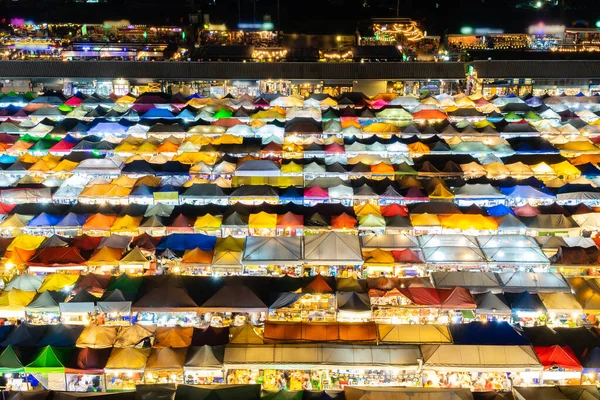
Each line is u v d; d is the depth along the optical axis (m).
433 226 38.75
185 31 97.50
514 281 32.69
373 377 28.16
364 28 97.25
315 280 32.44
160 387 26.02
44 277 33.31
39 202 42.72
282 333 28.86
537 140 53.03
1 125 57.47
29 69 73.44
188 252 35.53
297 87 74.62
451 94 73.12
